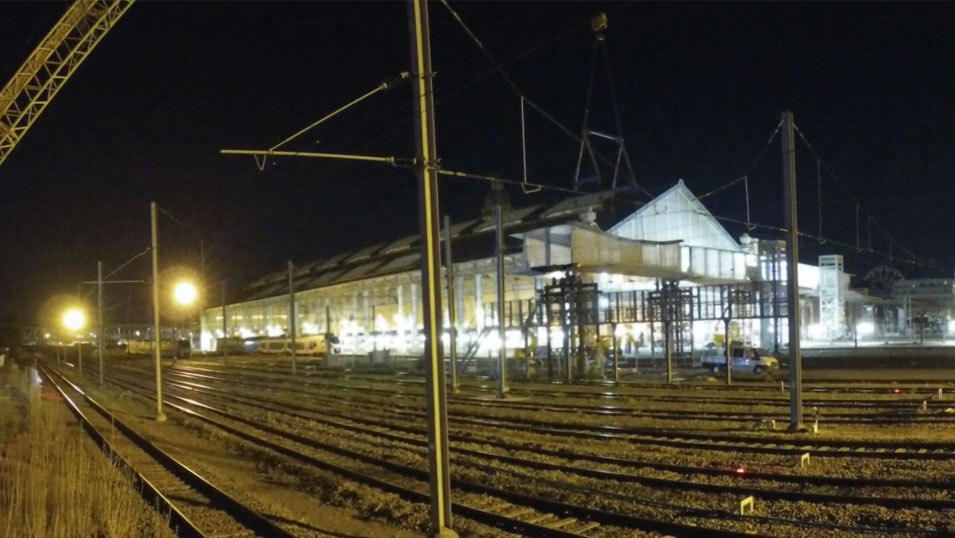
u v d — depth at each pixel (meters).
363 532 11.95
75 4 32.78
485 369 46.19
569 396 31.33
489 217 63.66
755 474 13.73
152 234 28.44
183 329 120.88
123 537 10.55
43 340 108.69
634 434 19.92
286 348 84.44
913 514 10.85
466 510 12.32
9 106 32.06
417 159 9.97
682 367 43.94
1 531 10.16
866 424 20.25
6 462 15.06
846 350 52.31
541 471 15.41
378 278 73.12
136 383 51.22
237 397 38.41
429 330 10.07
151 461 19.00
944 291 81.44
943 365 38.56
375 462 17.70
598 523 11.43
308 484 16.02
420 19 9.95
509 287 57.19
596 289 38.91
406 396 34.94
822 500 11.78
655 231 50.72
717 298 48.88
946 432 18.44
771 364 38.66
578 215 51.06
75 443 20.45
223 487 15.41
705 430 19.95
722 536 10.15
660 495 12.87
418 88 9.95
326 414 29.31
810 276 68.44
